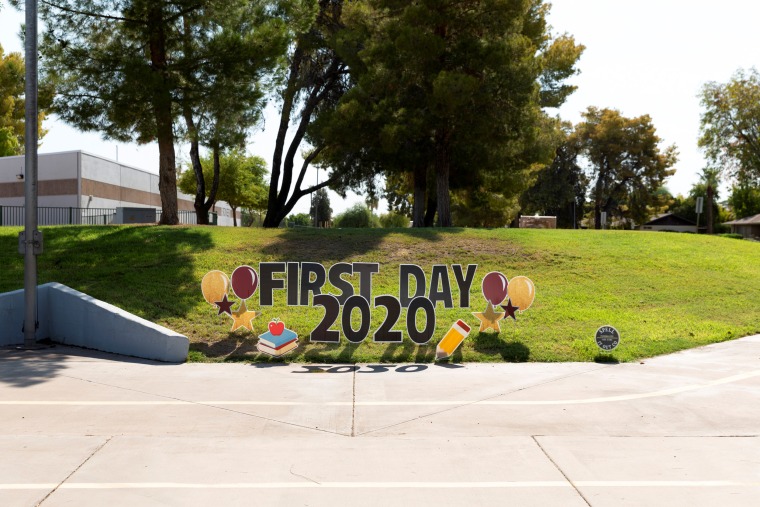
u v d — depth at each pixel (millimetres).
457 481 5105
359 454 5746
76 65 18562
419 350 10805
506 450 5863
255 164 63375
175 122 20094
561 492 4883
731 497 4789
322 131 26875
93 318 11172
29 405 7375
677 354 10805
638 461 5578
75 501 4664
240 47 18547
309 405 7453
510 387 8398
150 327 10383
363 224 67875
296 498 4754
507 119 24266
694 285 15711
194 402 7562
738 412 7176
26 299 11320
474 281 15023
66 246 16734
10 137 48719
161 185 20203
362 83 25656
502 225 53031
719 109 54219
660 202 71312
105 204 43438
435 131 26203
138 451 5785
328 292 13883
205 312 12508
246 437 6238
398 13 25953
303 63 30984
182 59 18797
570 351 10680
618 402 7605
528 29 28922
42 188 40719
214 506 4598
